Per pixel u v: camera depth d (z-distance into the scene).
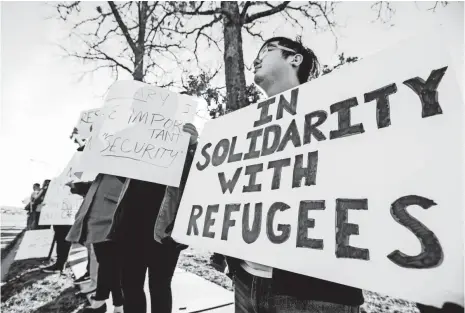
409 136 0.61
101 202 1.53
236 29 2.82
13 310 2.12
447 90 0.59
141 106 1.46
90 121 2.30
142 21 4.43
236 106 2.58
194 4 4.08
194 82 3.49
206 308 2.04
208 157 1.14
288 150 0.86
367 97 0.73
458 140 0.54
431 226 0.52
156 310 1.28
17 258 3.48
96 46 4.70
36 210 4.37
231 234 0.90
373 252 0.58
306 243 0.70
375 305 2.14
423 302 0.49
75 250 4.24
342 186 0.69
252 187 0.91
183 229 1.07
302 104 0.89
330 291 0.78
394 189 0.60
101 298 1.62
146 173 1.30
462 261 0.47
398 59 0.70
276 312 0.84
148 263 1.33
